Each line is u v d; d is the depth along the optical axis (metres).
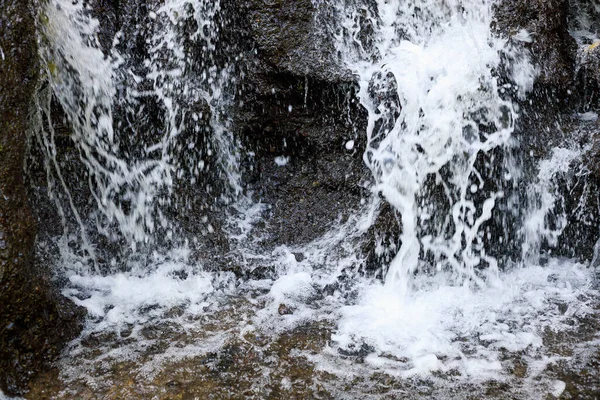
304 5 4.30
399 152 4.17
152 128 4.32
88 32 4.10
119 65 4.25
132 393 3.15
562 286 4.02
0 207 3.14
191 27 4.32
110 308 3.84
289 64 4.24
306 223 4.36
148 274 4.16
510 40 4.37
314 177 4.43
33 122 3.80
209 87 4.41
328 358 3.40
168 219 4.36
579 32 4.93
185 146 4.37
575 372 3.24
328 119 4.36
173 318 3.76
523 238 4.32
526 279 4.12
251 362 3.37
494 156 4.20
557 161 4.21
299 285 4.02
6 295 3.10
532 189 4.26
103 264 4.22
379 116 4.19
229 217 4.45
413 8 4.52
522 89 4.30
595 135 4.20
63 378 3.26
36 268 3.37
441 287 4.05
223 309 3.84
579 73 4.48
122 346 3.50
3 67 3.25
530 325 3.64
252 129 4.46
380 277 4.11
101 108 4.21
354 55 4.38
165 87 4.30
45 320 3.35
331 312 3.80
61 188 4.22
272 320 3.72
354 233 4.18
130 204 4.37
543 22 4.44
